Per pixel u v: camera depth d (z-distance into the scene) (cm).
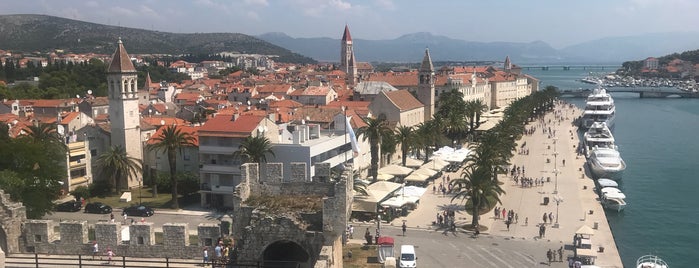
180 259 5025
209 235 5019
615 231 9969
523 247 8238
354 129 13125
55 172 9275
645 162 16775
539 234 8925
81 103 19138
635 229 10094
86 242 5050
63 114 15950
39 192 8494
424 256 7744
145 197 11269
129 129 12412
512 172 14100
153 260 4975
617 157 14525
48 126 11069
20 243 5066
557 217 9819
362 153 13100
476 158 10319
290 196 5247
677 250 8969
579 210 10581
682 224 10394
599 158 14325
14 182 7644
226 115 11300
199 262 4869
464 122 17475
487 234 8894
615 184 12456
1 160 8438
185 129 12475
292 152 9912
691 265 8325
